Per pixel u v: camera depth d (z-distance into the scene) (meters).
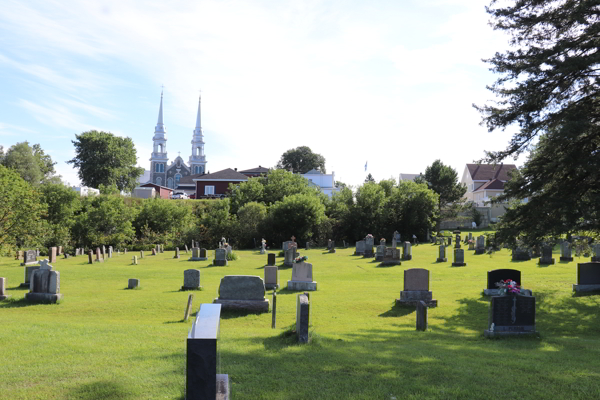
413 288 19.00
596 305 18.80
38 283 19.14
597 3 16.97
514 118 19.39
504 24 19.77
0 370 8.32
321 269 32.72
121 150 88.50
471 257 39.06
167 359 9.07
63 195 50.69
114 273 29.23
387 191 70.75
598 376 8.54
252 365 8.80
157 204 58.97
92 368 8.43
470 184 94.31
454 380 8.15
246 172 109.56
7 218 36.56
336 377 8.12
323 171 133.62
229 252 39.88
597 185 18.67
